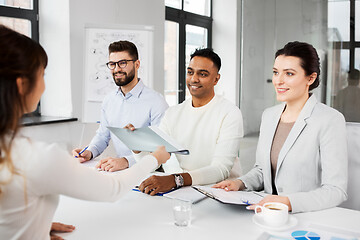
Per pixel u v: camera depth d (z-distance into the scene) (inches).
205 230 47.2
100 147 105.3
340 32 128.0
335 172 57.1
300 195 53.9
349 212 53.3
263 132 70.0
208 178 70.2
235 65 238.2
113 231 47.0
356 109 126.7
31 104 36.0
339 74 129.1
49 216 38.3
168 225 48.9
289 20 137.8
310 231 46.4
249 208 51.9
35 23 142.3
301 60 60.8
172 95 214.1
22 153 33.6
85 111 136.8
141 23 169.0
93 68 135.9
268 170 66.6
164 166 85.8
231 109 80.0
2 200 33.6
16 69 32.7
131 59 104.9
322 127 60.3
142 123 106.4
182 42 216.2
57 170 34.4
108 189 40.0
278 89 63.4
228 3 236.5
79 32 141.2
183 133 82.7
